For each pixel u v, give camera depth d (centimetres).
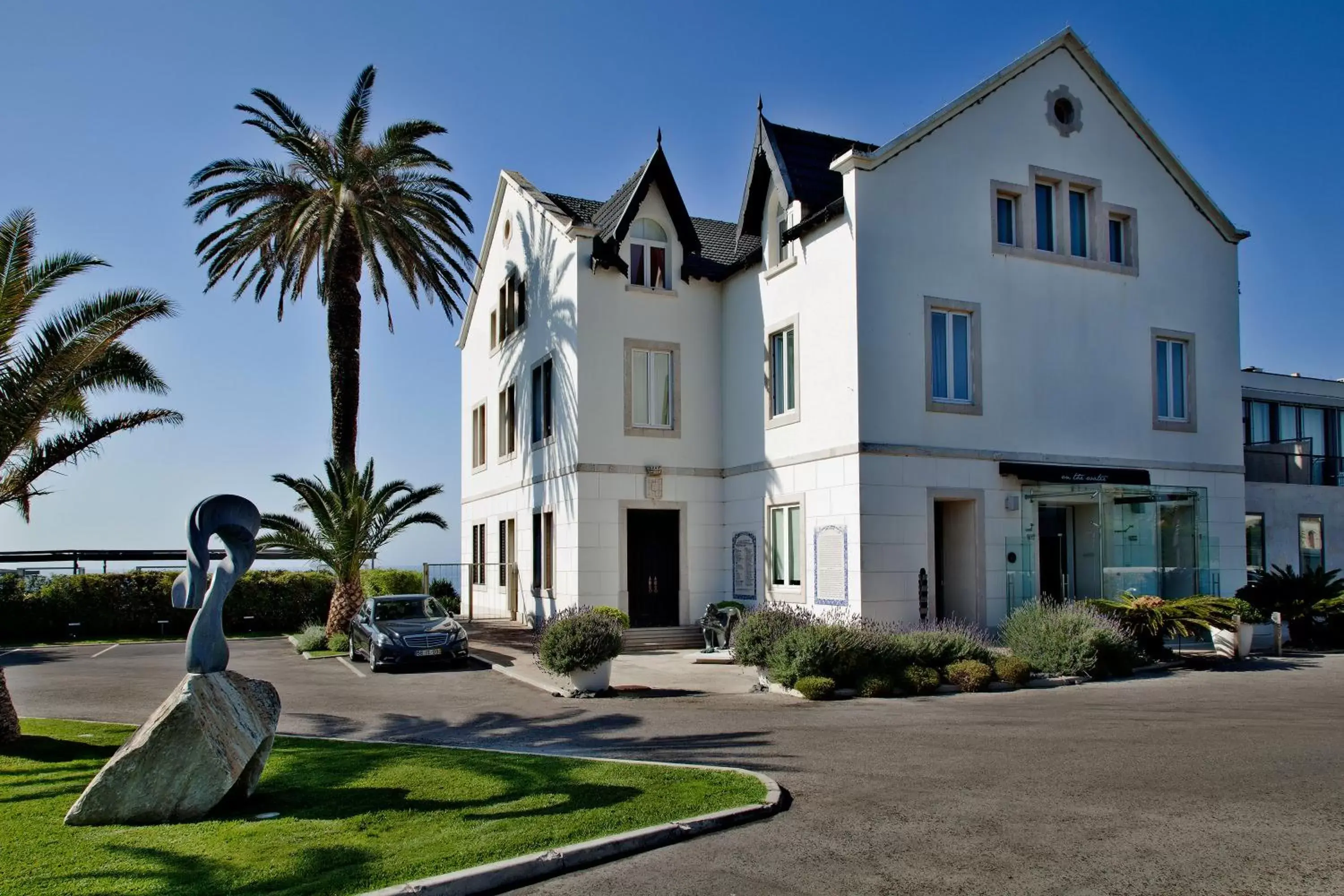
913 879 639
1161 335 2141
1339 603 2027
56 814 785
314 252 2481
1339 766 946
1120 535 1886
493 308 3022
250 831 725
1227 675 1631
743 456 2256
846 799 837
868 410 1822
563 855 668
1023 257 2002
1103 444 2047
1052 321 2020
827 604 1891
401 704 1445
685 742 1102
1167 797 832
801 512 2005
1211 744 1058
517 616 2681
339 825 741
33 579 2927
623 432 2258
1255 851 686
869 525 1803
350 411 2481
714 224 2794
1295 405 2748
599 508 2217
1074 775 913
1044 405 1992
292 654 2277
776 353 2150
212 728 780
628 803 797
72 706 1476
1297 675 1625
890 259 1869
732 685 1581
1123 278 2108
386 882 615
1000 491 1919
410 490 2411
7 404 1159
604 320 2261
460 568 3325
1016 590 1905
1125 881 630
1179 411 2169
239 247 2448
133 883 612
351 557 2344
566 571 2252
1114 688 1491
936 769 945
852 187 1853
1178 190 2202
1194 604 1783
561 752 1062
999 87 2011
